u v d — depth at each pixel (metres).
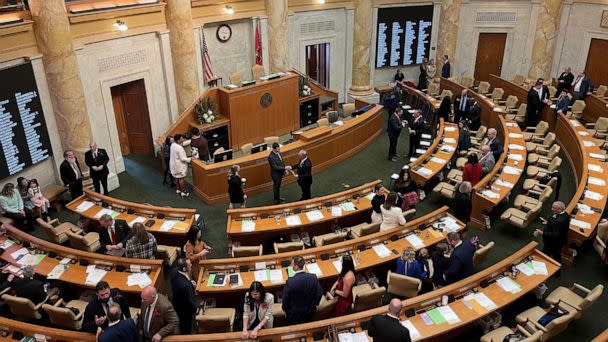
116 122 14.38
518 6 19.48
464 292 7.46
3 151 10.63
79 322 7.51
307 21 18.05
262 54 17.05
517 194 12.27
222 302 8.08
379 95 20.23
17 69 10.59
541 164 12.83
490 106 16.33
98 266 8.33
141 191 12.89
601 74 18.12
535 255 8.31
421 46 20.39
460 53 20.84
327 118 15.38
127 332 5.75
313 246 9.84
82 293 8.35
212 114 14.70
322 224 10.28
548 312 7.33
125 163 14.52
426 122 16.80
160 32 13.80
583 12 18.11
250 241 9.91
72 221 11.48
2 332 6.69
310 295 6.61
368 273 8.62
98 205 10.46
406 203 10.35
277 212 10.08
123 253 8.77
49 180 12.02
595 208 9.90
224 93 14.74
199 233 8.27
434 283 8.13
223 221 11.41
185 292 6.63
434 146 13.23
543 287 8.12
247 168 12.41
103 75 12.76
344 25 19.00
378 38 19.77
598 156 12.40
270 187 12.98
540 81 15.57
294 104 16.45
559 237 8.61
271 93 15.63
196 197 12.58
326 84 19.69
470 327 7.64
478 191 10.75
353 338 6.50
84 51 12.09
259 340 6.34
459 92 18.53
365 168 14.16
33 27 10.84
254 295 6.22
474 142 14.51
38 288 7.60
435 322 6.90
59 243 9.88
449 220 9.59
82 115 11.91
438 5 19.97
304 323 6.63
